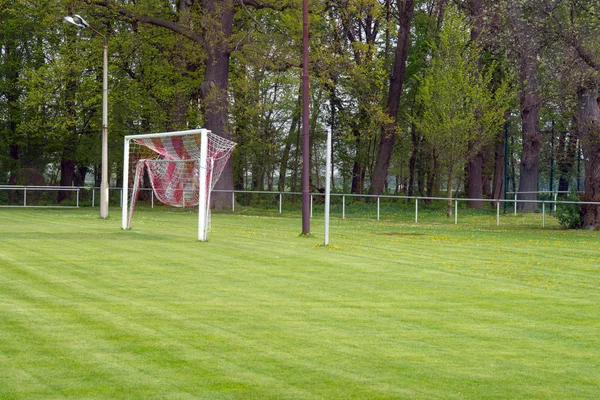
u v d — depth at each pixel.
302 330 8.91
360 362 7.48
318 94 47.75
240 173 50.78
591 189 26.39
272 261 15.45
